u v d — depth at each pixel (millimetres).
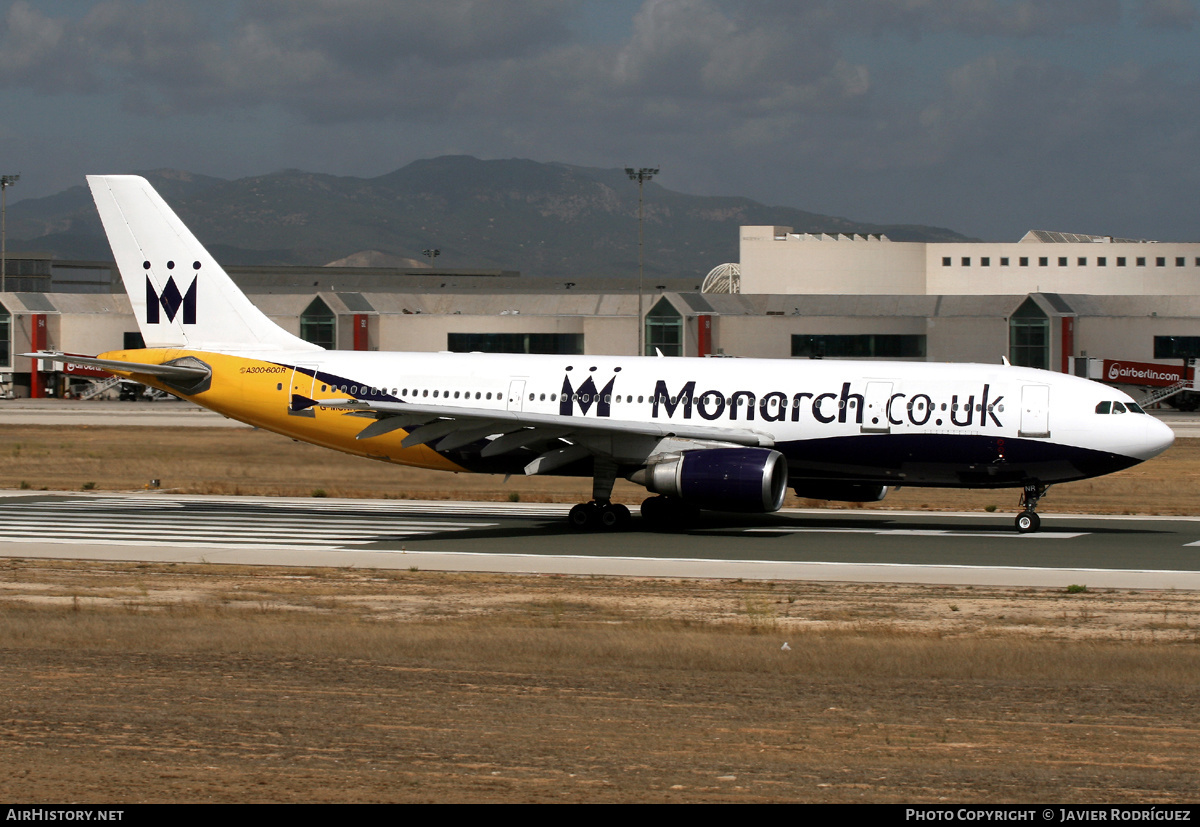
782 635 82438
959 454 138125
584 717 58562
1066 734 56594
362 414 151875
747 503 131625
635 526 144875
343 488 187625
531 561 118500
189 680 65438
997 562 117688
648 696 62969
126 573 110812
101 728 55469
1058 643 80625
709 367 146875
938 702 62344
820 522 149875
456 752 52438
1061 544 130250
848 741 55031
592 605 95688
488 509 163500
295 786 47844
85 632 78938
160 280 160875
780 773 50188
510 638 78250
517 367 150875
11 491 181625
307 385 154000
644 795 47219
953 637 83312
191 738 54062
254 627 81938
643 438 140375
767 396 142750
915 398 139500
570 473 147000
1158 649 77812
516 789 47719
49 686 63688
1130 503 173625
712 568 114312
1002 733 56625
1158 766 51812
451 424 138125
